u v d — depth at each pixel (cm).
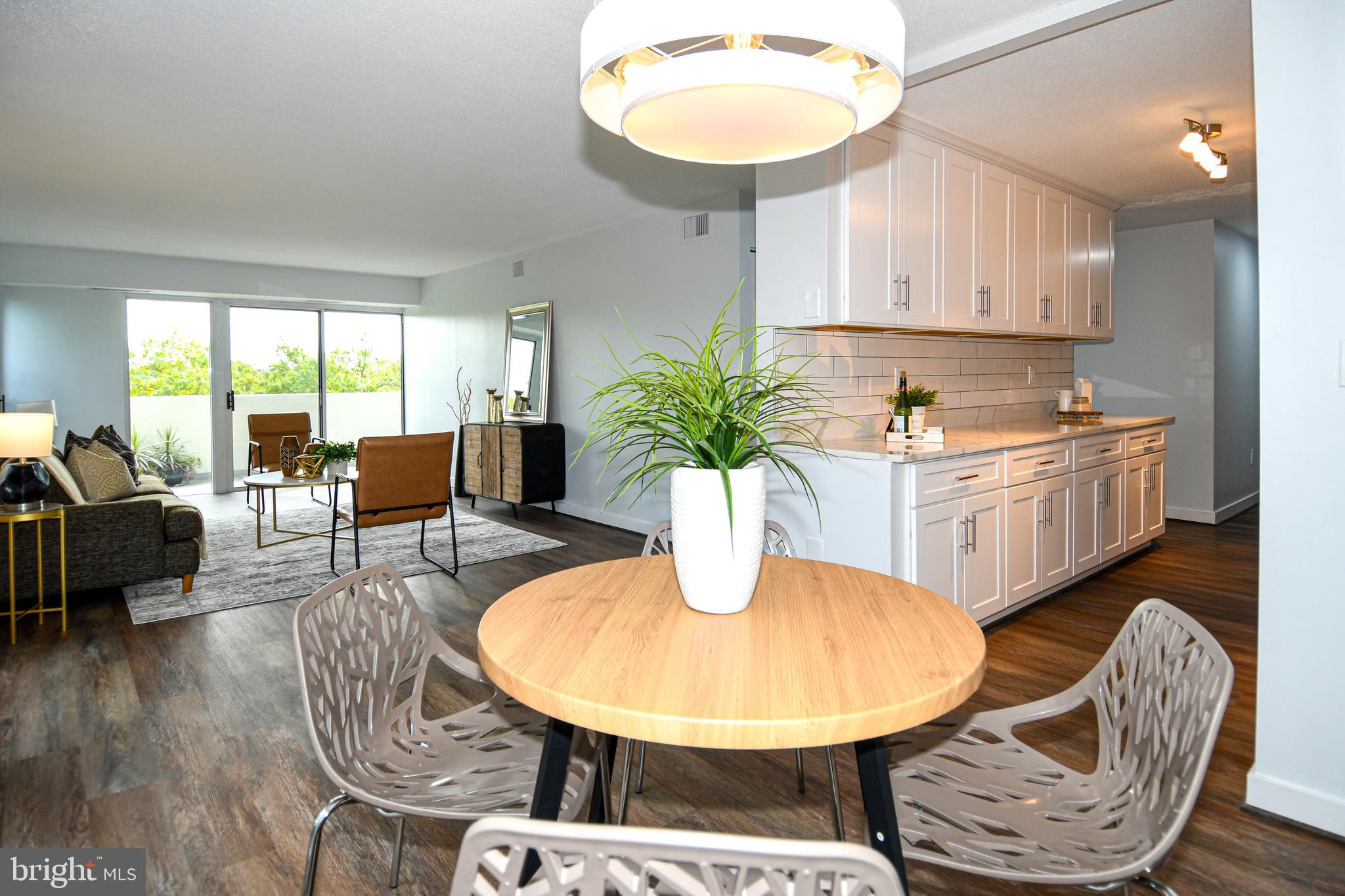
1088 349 624
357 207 514
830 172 309
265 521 610
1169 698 120
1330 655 187
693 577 138
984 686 279
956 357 439
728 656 118
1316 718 190
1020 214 409
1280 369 192
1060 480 378
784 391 329
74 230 583
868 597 150
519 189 467
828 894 89
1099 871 106
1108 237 493
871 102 148
